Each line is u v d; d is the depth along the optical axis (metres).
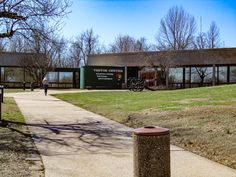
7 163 8.13
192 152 9.45
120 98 26.88
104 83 53.94
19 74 56.22
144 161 5.78
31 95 34.50
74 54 84.44
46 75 54.97
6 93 37.72
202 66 51.34
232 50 48.12
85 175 7.39
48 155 9.05
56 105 23.50
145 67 54.06
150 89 47.22
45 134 12.02
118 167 7.98
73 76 57.97
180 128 12.05
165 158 5.82
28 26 14.38
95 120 15.89
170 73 53.41
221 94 22.50
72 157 8.88
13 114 17.14
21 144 10.25
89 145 10.32
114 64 58.03
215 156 8.90
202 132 11.03
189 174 7.45
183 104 18.34
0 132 12.09
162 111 16.05
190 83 52.25
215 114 13.34
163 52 52.25
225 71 49.59
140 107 18.86
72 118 16.56
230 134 10.26
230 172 7.59
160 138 5.78
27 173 7.40
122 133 12.38
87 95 32.69
